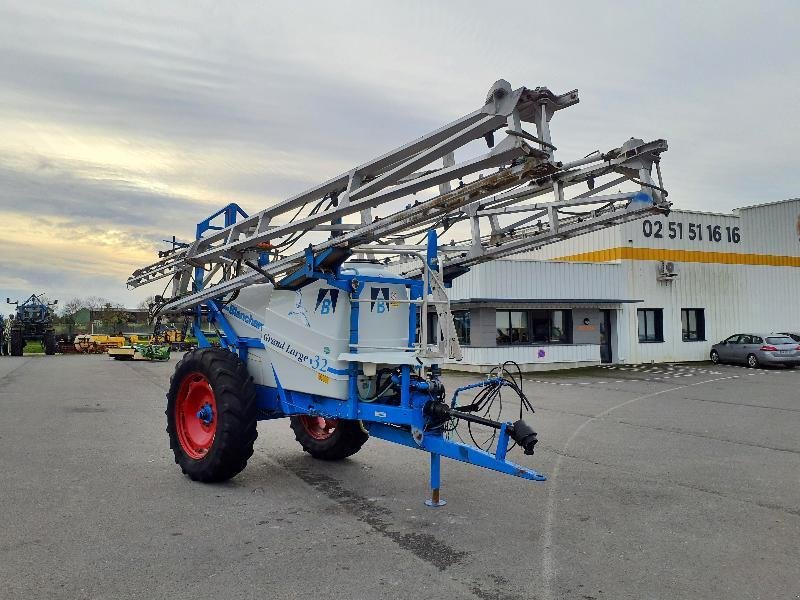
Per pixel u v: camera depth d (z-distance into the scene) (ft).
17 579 12.32
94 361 94.73
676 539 15.12
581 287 70.64
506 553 14.05
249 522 16.10
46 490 18.94
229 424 19.35
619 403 41.09
